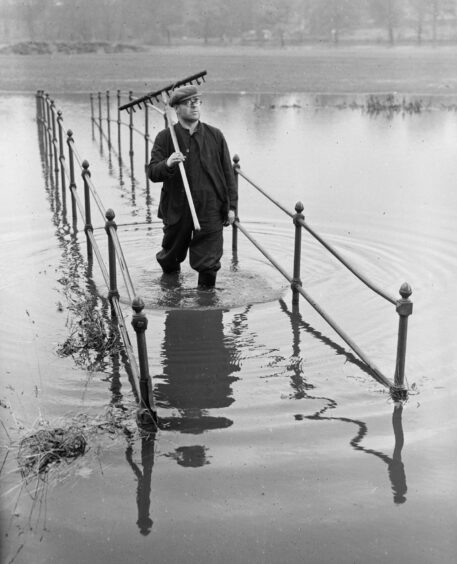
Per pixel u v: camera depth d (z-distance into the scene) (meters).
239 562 4.55
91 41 75.56
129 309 8.08
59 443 5.60
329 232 10.99
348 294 8.59
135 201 12.95
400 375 6.36
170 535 4.77
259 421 5.99
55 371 6.76
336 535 4.77
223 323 7.79
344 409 6.18
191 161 8.34
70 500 5.08
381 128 21.23
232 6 88.75
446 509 5.00
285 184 14.20
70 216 11.85
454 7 90.94
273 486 5.21
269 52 69.94
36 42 68.88
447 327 7.70
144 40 81.31
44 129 18.06
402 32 86.31
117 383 6.56
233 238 10.02
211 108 25.72
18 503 5.05
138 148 18.23
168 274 9.08
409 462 5.49
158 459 5.50
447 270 9.36
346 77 40.09
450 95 30.61
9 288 8.69
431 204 12.69
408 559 4.58
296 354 7.13
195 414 6.08
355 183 14.31
